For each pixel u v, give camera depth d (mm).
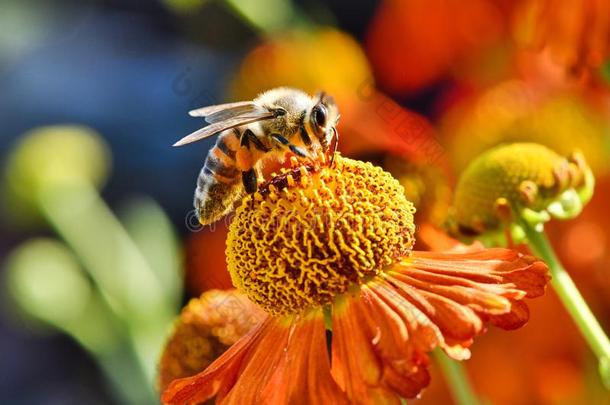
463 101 174
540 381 151
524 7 148
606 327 151
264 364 114
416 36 181
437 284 111
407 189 145
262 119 122
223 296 129
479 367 152
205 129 121
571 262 152
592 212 153
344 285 113
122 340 186
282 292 115
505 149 128
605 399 150
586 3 143
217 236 169
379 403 106
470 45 175
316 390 110
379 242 114
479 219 127
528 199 124
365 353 108
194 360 129
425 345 105
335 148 116
